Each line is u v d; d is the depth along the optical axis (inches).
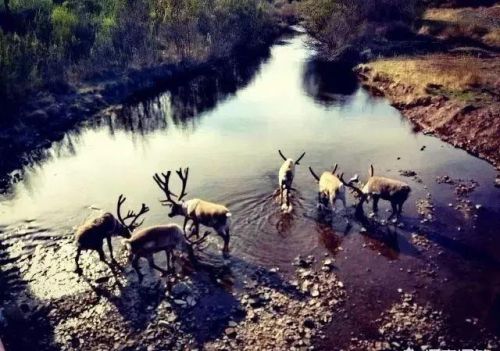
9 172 647.1
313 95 968.3
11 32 971.3
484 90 832.3
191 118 852.6
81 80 945.5
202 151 705.6
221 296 405.7
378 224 505.0
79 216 530.3
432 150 692.7
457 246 468.8
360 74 1107.3
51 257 459.8
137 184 603.2
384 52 1206.9
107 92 932.6
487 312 388.8
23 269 442.6
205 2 1315.2
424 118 808.3
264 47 1397.6
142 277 430.6
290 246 470.9
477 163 647.8
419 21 1435.8
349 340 362.6
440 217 516.1
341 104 912.3
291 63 1224.8
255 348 355.3
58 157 695.7
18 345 359.9
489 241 476.4
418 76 949.2
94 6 1219.2
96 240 428.1
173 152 705.0
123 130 800.3
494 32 1266.0
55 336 368.5
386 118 832.9
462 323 378.0
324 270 436.1
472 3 1621.6
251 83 1059.3
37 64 868.0
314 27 1327.5
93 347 358.6
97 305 398.0
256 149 707.4
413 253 458.6
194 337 365.4
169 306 394.0
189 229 494.0
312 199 555.8
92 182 611.8
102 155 700.7
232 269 439.2
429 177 605.9
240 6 1385.3
